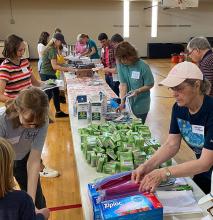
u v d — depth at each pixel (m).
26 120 1.47
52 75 4.79
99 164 1.65
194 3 10.45
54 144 4.08
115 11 13.83
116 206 1.16
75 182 3.07
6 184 1.05
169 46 14.30
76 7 13.53
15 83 2.62
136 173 1.41
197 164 1.34
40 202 2.05
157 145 1.83
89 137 1.91
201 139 1.45
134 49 2.82
